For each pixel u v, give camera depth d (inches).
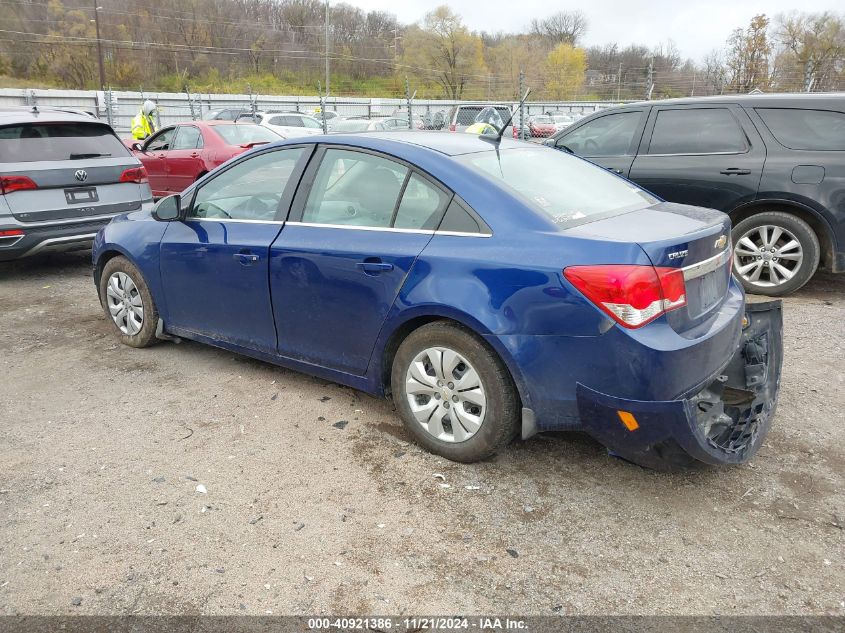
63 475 126.7
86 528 110.7
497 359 118.6
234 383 168.7
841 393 157.5
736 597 94.7
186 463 130.7
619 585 97.3
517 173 133.9
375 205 135.9
